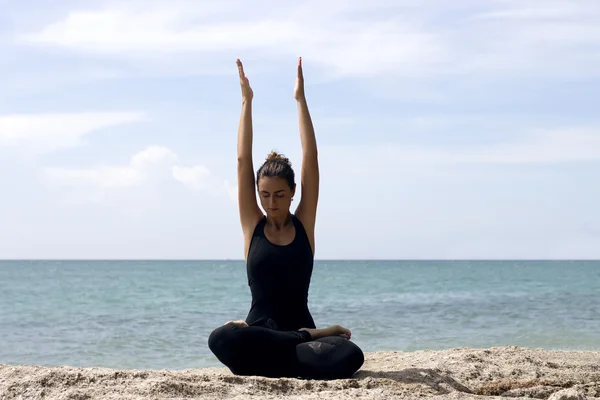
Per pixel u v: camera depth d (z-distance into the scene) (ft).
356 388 12.32
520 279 132.46
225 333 13.04
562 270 223.92
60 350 29.58
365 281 119.14
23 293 76.02
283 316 13.80
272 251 13.75
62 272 192.75
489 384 13.83
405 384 12.88
